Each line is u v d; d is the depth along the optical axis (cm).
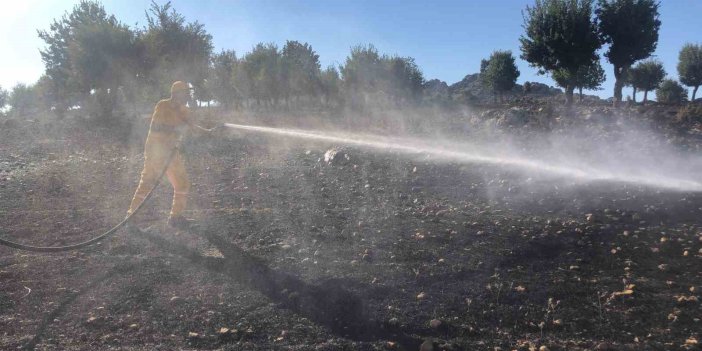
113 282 515
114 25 2538
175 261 569
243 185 959
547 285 516
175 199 700
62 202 831
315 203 823
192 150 1339
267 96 3878
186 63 2809
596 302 482
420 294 494
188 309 464
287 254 589
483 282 522
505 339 429
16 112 3769
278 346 412
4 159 1305
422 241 630
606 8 2777
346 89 4153
